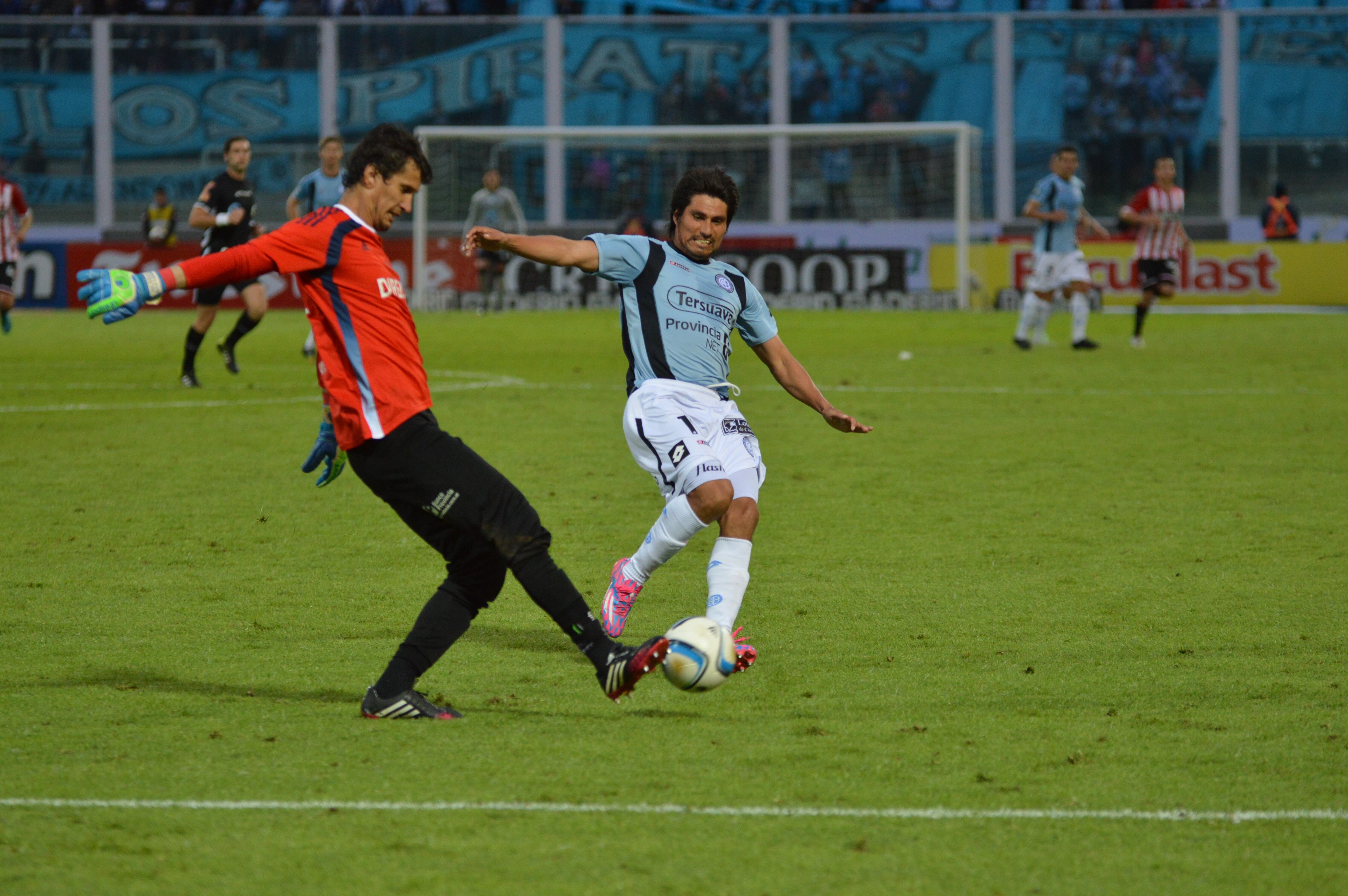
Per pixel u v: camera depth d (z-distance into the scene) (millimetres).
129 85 93938
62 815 9703
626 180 95938
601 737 11484
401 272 78062
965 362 45688
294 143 96188
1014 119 96250
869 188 94312
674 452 13562
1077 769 10750
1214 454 27156
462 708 12344
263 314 39594
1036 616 15703
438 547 12023
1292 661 13898
